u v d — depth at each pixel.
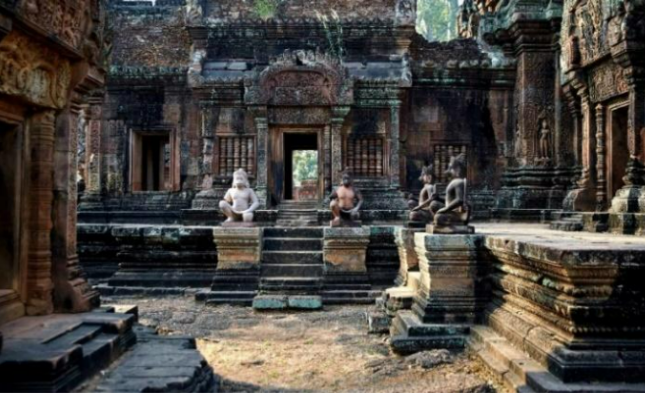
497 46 17.14
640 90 10.84
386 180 16.14
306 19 16.50
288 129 16.03
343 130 16.17
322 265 12.15
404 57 16.42
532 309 6.56
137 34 17.23
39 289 6.54
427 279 8.30
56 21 6.07
